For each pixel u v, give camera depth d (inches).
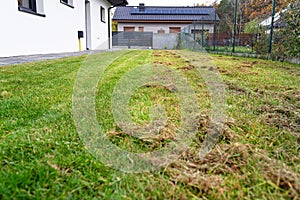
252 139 44.6
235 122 53.5
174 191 29.2
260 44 252.8
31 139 41.7
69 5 288.4
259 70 149.6
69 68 128.2
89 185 30.1
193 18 713.6
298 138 44.9
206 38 362.0
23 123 50.0
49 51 236.4
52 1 240.2
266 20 262.8
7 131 45.3
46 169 32.8
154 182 31.0
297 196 27.6
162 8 791.1
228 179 31.4
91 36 385.7
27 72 113.6
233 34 303.4
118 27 729.0
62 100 68.4
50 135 43.9
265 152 39.0
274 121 54.6
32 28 201.9
